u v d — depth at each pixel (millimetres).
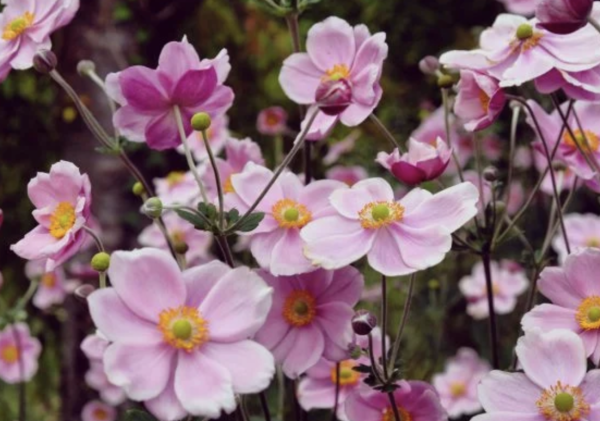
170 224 955
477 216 795
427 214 675
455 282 1225
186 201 922
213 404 606
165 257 631
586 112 791
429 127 1042
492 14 1608
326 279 701
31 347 1149
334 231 681
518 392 656
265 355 620
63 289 1231
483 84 721
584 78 714
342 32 758
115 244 1253
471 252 784
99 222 1252
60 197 690
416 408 721
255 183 730
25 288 1724
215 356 623
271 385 860
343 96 676
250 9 1580
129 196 1268
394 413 696
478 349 1201
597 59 706
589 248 691
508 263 1192
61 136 1297
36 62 742
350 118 727
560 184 859
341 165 1408
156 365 619
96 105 1256
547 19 684
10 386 1590
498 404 654
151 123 709
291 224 708
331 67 759
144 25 1295
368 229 676
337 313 697
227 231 683
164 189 971
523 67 718
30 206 1691
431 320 1179
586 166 777
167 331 623
